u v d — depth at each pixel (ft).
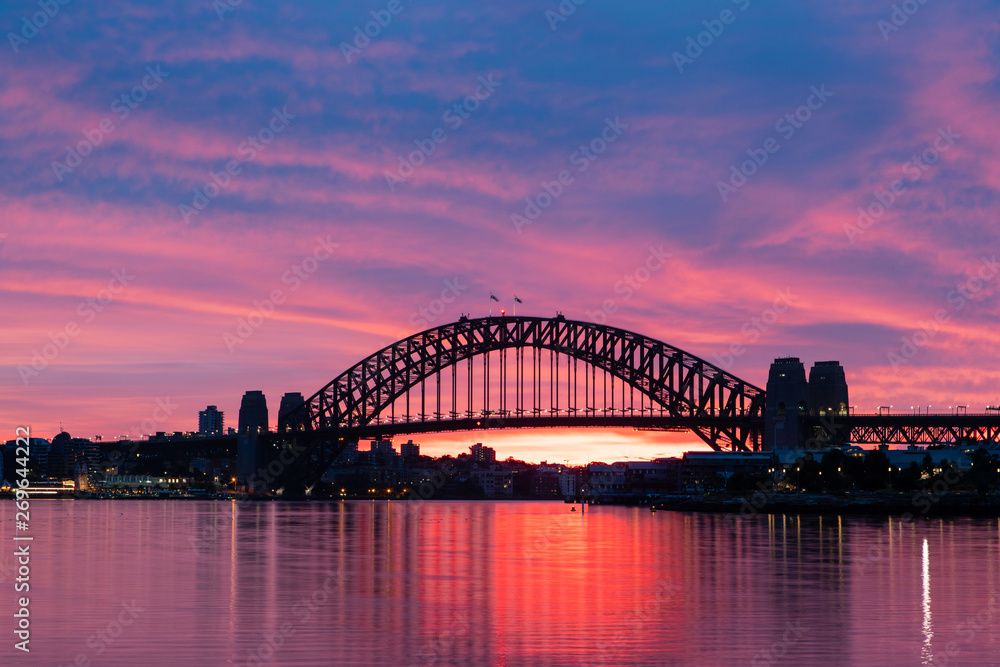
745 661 143.64
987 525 485.15
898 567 261.44
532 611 188.85
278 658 146.20
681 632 165.27
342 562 293.64
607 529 480.64
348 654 149.18
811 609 188.24
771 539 377.30
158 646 154.92
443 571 264.31
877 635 161.58
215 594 215.31
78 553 328.90
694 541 371.76
